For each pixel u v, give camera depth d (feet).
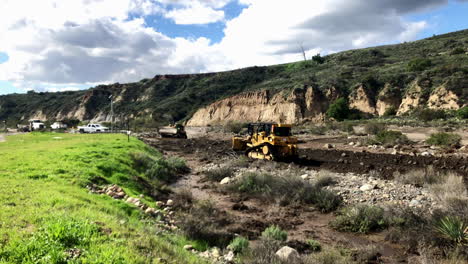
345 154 71.67
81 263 16.03
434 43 309.83
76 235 18.67
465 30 348.59
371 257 25.31
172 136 153.89
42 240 17.48
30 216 21.49
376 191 42.24
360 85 214.28
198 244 26.81
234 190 49.14
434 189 39.78
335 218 35.86
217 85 366.84
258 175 50.96
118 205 30.63
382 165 57.77
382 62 280.10
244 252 24.57
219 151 96.22
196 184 54.70
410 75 208.44
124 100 403.13
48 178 35.94
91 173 41.34
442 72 193.16
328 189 43.80
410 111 180.24
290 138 67.87
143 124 241.76
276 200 42.34
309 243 28.09
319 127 158.20
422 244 26.91
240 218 35.96
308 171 57.52
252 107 261.24
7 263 15.19
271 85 287.48
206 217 33.09
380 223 31.94
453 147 74.49
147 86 423.64
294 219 36.01
